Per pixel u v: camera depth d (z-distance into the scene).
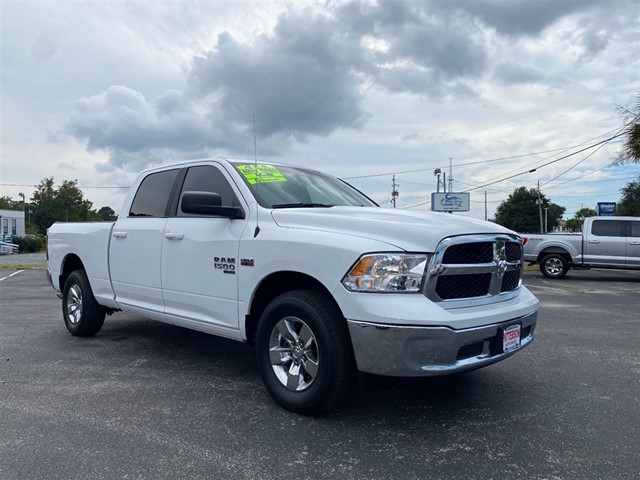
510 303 3.61
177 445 3.05
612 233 14.21
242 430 3.27
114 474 2.70
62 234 6.23
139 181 5.30
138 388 4.10
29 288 12.12
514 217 85.81
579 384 4.29
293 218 3.72
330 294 3.41
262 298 3.94
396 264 3.10
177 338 5.92
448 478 2.68
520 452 2.99
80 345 5.57
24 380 4.30
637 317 7.75
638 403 3.84
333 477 2.68
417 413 3.59
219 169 4.43
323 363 3.30
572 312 8.24
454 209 36.19
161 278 4.63
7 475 2.68
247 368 4.69
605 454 2.97
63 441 3.09
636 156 12.71
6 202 100.44
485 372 4.62
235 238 3.94
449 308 3.21
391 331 3.01
